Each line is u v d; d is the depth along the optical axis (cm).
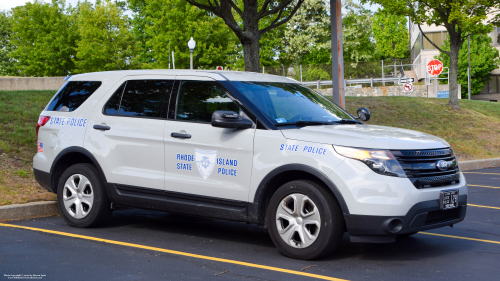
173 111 571
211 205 534
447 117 1894
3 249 516
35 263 468
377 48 5369
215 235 600
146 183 571
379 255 512
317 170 470
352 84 3484
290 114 543
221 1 1227
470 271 455
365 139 473
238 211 517
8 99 1356
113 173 596
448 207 481
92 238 571
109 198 604
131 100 608
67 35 4119
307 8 4134
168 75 593
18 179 805
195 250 525
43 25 4147
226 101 541
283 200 492
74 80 677
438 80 3825
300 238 484
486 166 1414
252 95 543
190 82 573
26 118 1155
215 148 530
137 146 583
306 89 629
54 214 719
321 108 585
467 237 602
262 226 520
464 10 1906
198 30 3603
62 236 579
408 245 559
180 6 3588
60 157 640
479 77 4762
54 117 664
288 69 3619
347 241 579
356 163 460
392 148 466
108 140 604
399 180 454
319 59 4356
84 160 659
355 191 454
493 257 507
